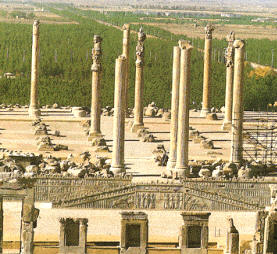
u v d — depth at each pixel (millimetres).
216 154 130500
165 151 128125
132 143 138875
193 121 161750
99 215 100688
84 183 107000
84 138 142875
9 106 180125
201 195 104250
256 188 107875
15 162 114625
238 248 86375
